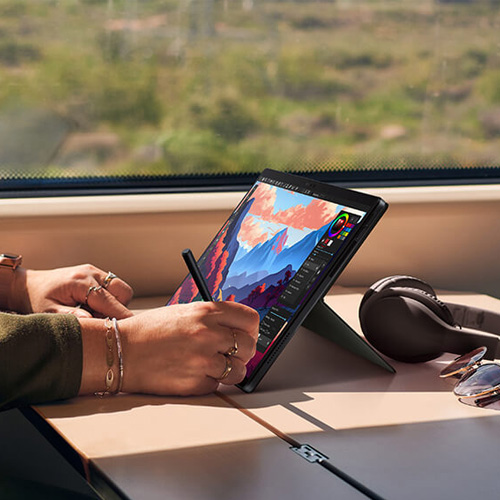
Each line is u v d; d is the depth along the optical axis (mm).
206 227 1361
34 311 1059
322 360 978
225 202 1366
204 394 840
